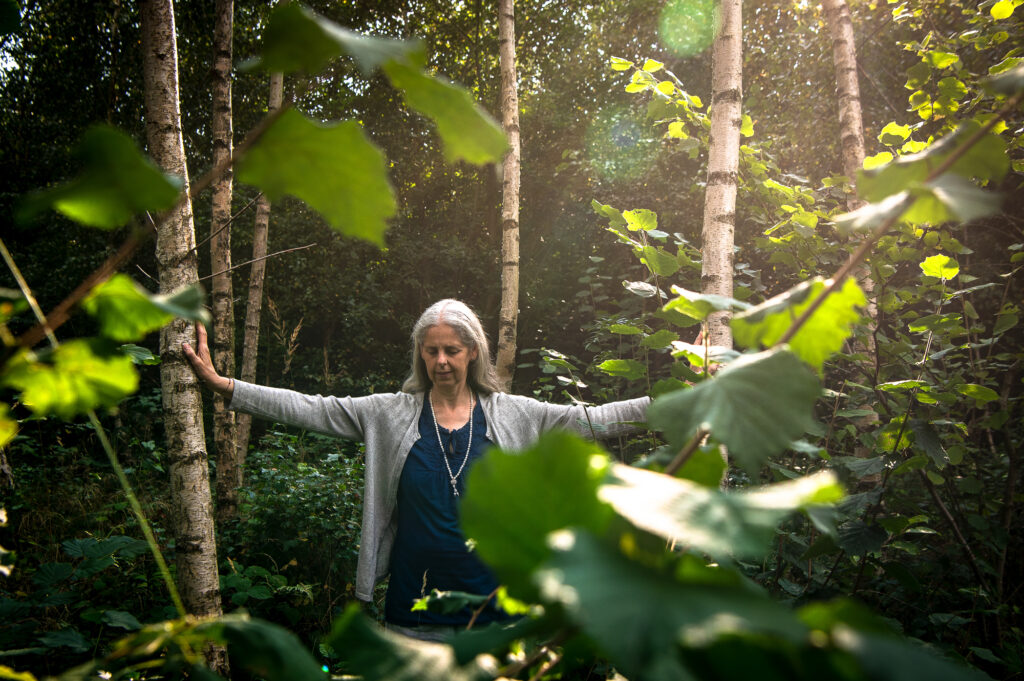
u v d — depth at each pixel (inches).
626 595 10.0
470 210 433.1
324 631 118.1
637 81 86.6
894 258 79.0
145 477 213.6
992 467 123.0
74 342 16.7
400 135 409.7
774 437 17.0
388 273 385.1
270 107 221.8
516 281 184.4
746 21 294.5
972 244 173.6
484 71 433.7
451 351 78.1
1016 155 84.7
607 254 355.9
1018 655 80.7
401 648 16.3
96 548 80.4
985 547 105.3
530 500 13.3
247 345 215.2
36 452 218.1
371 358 380.2
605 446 102.7
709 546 10.9
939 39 99.3
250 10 337.4
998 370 118.7
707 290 74.0
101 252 343.9
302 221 368.5
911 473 112.2
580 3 404.8
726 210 74.4
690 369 46.3
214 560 70.7
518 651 21.8
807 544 68.6
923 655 10.0
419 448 77.2
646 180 329.4
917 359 85.9
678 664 10.9
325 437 241.0
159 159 67.8
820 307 21.8
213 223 175.6
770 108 275.4
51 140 348.8
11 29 26.7
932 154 18.9
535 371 318.0
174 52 70.1
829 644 10.2
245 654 17.3
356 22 384.2
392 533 77.9
